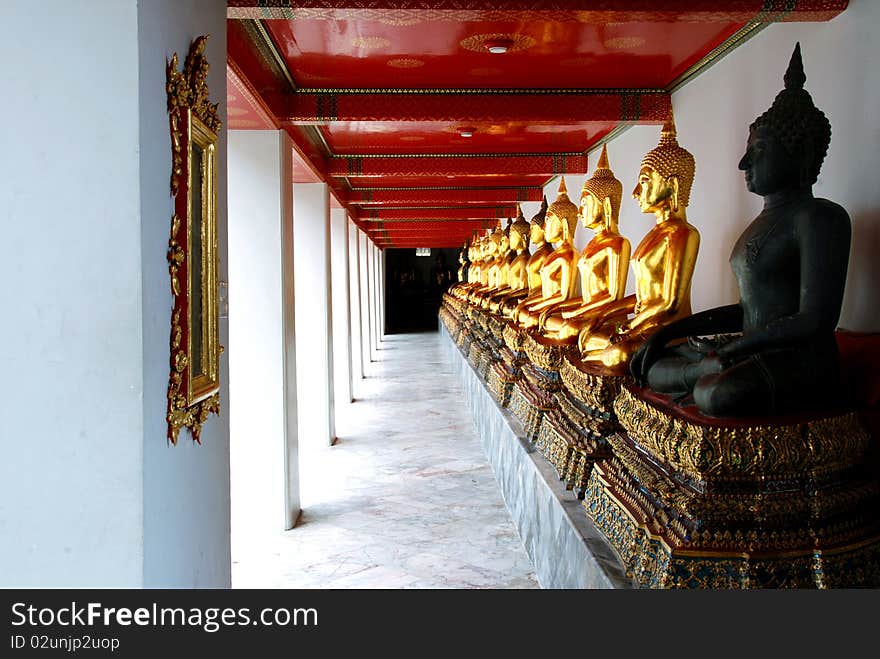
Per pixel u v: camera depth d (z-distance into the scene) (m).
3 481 2.52
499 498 7.36
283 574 5.52
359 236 16.17
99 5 2.47
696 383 3.43
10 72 2.47
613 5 4.48
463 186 13.14
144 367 2.53
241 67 5.09
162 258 2.71
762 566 3.05
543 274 7.84
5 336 2.51
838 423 3.18
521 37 5.71
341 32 5.60
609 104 7.14
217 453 3.54
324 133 8.95
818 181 4.67
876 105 4.05
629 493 3.75
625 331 5.00
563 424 5.34
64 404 2.51
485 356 10.41
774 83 5.08
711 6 4.43
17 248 2.49
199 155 3.19
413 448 9.54
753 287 3.60
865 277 4.20
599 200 6.41
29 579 2.53
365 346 18.36
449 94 7.13
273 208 6.66
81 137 2.47
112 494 2.52
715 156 6.06
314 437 9.62
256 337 6.64
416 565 5.65
